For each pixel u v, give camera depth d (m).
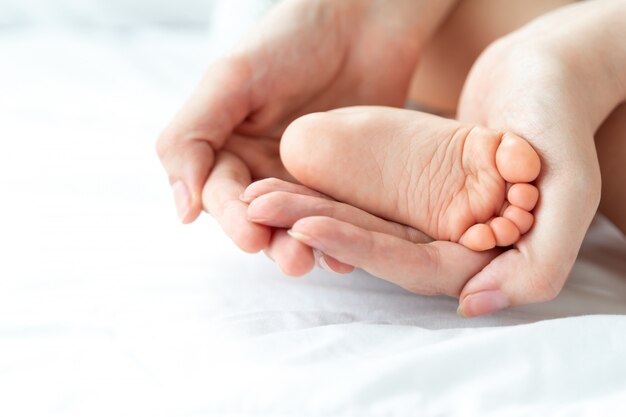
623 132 0.44
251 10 0.58
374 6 0.50
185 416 0.36
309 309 0.42
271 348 0.39
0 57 0.70
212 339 0.40
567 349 0.37
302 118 0.42
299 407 0.36
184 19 0.79
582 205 0.40
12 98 0.62
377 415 0.35
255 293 0.43
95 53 0.71
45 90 0.63
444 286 0.41
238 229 0.40
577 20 0.44
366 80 0.51
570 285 0.45
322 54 0.49
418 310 0.42
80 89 0.64
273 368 0.37
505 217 0.41
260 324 0.41
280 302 0.43
